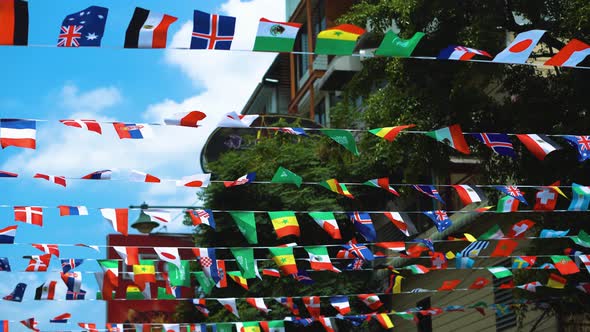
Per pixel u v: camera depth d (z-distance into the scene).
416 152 13.33
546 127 12.46
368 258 10.63
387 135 8.85
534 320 14.62
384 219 20.45
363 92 14.28
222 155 20.91
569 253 11.34
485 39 12.46
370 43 15.40
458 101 12.81
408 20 13.23
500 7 12.70
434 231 18.62
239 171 20.25
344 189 9.75
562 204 12.09
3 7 6.72
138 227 25.28
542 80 12.75
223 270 10.20
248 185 20.11
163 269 30.59
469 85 12.74
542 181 12.42
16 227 9.40
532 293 12.30
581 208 10.32
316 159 20.33
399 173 19.20
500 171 13.02
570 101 12.33
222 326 11.17
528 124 12.48
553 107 12.45
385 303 20.25
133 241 30.36
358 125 20.61
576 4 12.23
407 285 19.83
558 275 11.88
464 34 12.63
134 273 10.02
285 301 11.50
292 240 19.70
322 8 27.52
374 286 19.41
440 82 13.00
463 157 13.91
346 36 7.19
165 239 30.83
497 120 12.84
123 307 27.47
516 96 13.30
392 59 13.32
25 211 9.37
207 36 7.10
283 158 20.25
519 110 12.65
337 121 20.78
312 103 27.89
